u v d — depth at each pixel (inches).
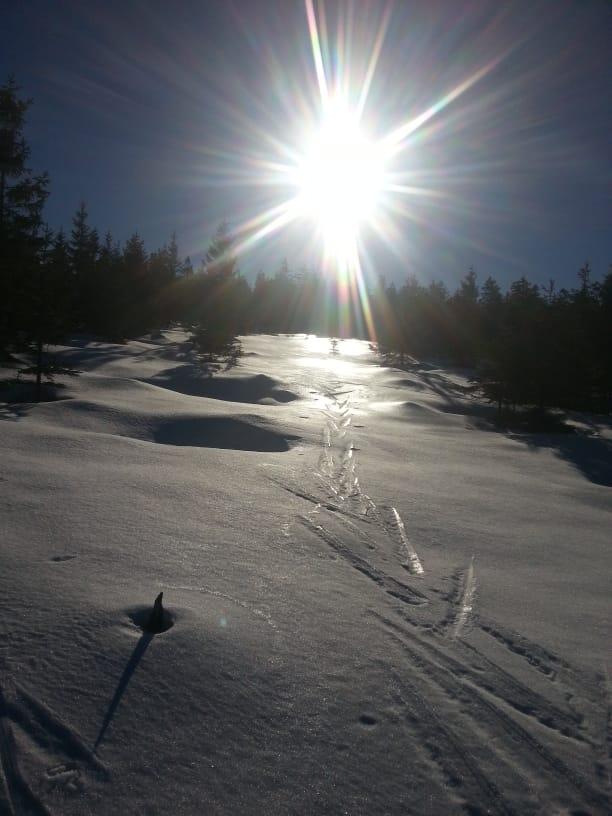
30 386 804.0
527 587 205.6
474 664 145.4
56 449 365.4
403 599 184.2
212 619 150.9
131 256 2229.3
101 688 118.4
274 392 1080.8
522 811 97.7
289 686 126.3
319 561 210.7
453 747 112.5
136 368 1223.5
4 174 993.5
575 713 127.7
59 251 949.8
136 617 148.0
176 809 91.1
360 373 1552.7
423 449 560.1
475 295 2501.2
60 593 157.6
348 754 107.3
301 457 441.7
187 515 247.0
